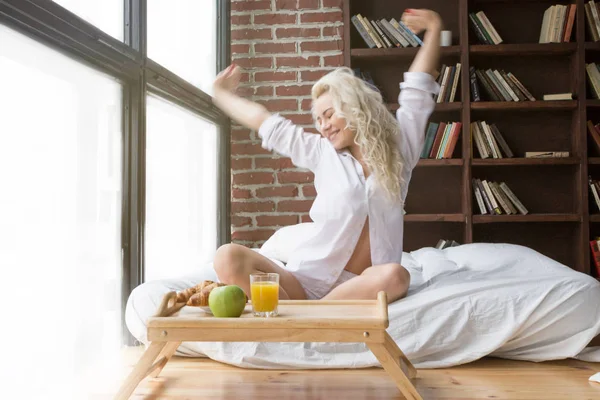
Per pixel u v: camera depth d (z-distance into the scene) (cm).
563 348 191
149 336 137
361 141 187
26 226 160
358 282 182
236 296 141
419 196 353
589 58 345
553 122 350
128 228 221
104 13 209
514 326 188
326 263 188
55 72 175
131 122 222
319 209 188
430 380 173
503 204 331
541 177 349
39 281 165
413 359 187
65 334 179
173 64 271
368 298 182
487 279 216
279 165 345
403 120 198
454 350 190
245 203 346
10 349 150
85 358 191
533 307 190
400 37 338
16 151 156
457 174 351
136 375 138
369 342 135
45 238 169
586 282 197
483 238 351
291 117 344
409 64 357
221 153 337
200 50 310
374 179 186
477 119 353
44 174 169
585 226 324
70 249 183
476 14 340
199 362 195
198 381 172
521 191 349
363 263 194
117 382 174
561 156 333
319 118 198
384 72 357
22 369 155
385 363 136
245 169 346
